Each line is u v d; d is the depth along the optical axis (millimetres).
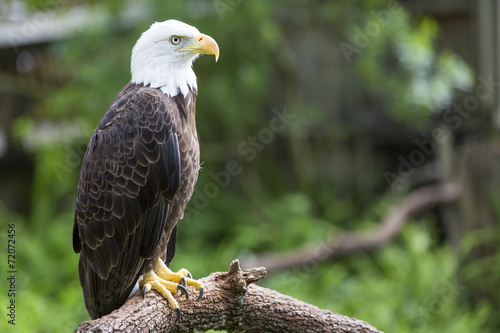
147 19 14414
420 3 16672
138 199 6012
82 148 15570
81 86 15180
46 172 15695
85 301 6391
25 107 17297
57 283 12859
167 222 6320
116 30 14844
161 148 6047
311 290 12375
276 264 12328
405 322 10930
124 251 6035
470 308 11367
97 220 6035
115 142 6012
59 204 16656
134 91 6316
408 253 13258
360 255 13688
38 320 9656
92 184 6035
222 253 14094
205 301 5480
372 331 5625
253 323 5605
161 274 6121
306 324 5594
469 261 11453
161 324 5332
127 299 6086
